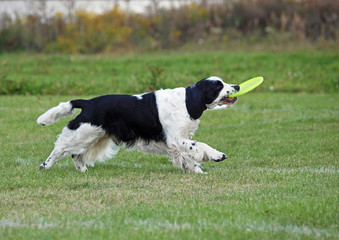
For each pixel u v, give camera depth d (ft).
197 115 32.27
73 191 28.07
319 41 115.14
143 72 91.66
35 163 35.83
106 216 23.08
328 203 24.70
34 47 127.24
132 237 20.25
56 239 20.21
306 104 64.54
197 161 32.55
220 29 124.26
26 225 21.99
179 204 25.05
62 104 33.01
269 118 55.47
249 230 21.09
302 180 30.35
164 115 32.22
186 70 92.38
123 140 32.96
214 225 21.71
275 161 36.94
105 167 35.17
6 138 44.39
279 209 23.70
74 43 125.70
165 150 33.30
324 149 40.78
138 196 26.86
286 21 122.42
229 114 57.62
